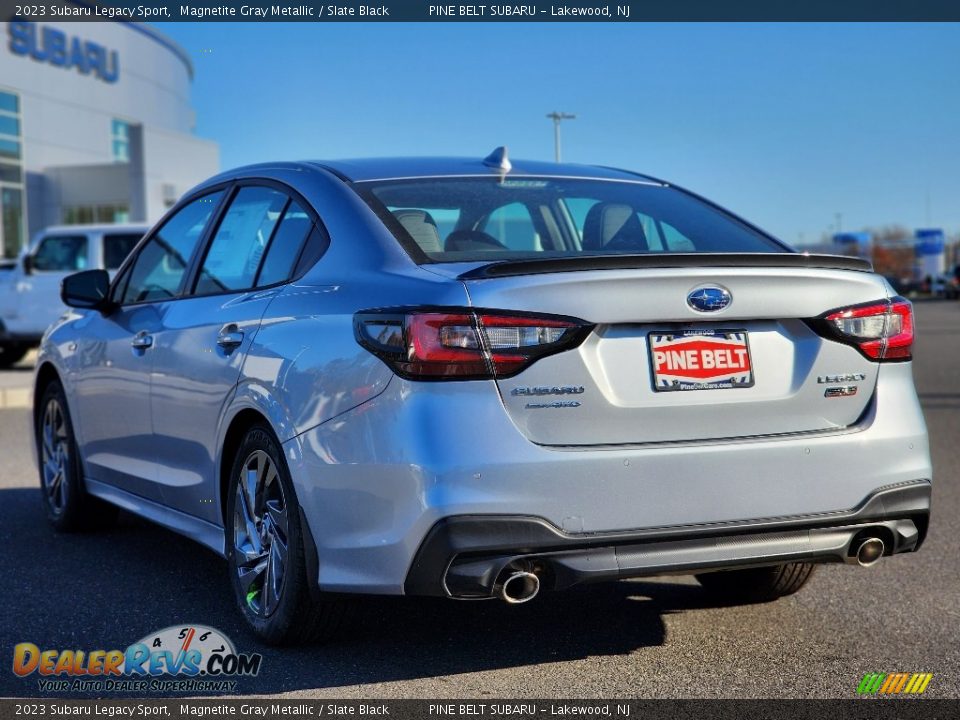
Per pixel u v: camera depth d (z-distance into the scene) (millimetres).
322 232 3670
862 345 3324
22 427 9414
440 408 2984
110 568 4730
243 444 3729
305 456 3297
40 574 4625
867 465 3285
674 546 3107
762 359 3225
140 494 4688
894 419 3352
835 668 3436
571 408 3037
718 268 3178
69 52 40906
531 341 3006
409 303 3080
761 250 3879
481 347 2988
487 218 3688
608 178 4281
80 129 41594
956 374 14156
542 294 3031
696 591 4348
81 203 37750
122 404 4652
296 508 3426
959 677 3344
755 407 3203
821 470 3229
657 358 3121
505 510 2961
